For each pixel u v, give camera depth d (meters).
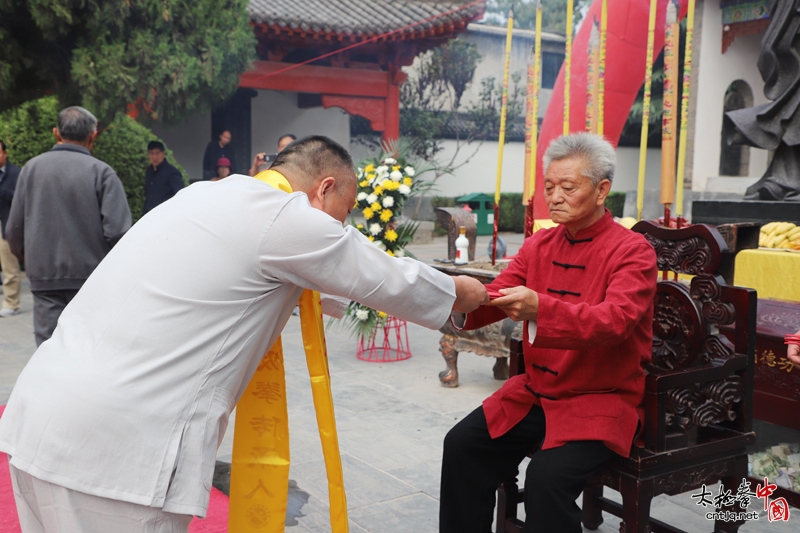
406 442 3.19
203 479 1.40
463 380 4.22
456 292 1.65
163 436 1.36
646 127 2.98
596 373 1.83
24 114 8.48
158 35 7.92
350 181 1.67
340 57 12.20
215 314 1.41
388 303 1.52
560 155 1.81
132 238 1.46
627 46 5.70
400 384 4.13
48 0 6.86
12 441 1.39
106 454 1.33
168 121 8.73
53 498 1.34
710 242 2.05
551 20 16.97
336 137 14.17
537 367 1.92
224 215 1.43
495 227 4.00
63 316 1.48
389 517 2.46
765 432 3.21
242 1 8.66
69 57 7.86
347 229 1.49
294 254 1.43
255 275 1.44
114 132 9.04
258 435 1.72
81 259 3.23
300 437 3.25
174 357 1.38
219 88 8.59
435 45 12.40
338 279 1.46
